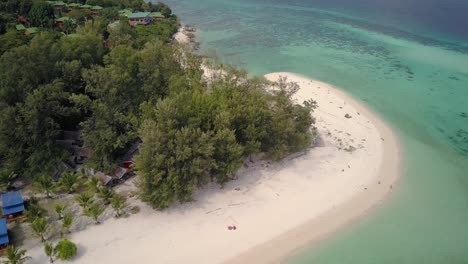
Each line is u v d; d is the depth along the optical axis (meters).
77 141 62.47
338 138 73.56
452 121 83.88
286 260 45.69
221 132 53.94
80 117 64.31
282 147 61.31
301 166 63.81
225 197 55.19
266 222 51.16
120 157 59.62
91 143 56.50
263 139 61.50
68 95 58.50
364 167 65.06
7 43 79.50
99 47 71.94
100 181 54.75
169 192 49.41
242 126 58.69
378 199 57.34
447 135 78.25
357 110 86.31
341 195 57.53
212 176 57.06
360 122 80.88
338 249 47.78
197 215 51.44
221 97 59.50
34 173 54.91
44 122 55.03
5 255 43.03
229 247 46.78
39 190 52.97
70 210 50.75
